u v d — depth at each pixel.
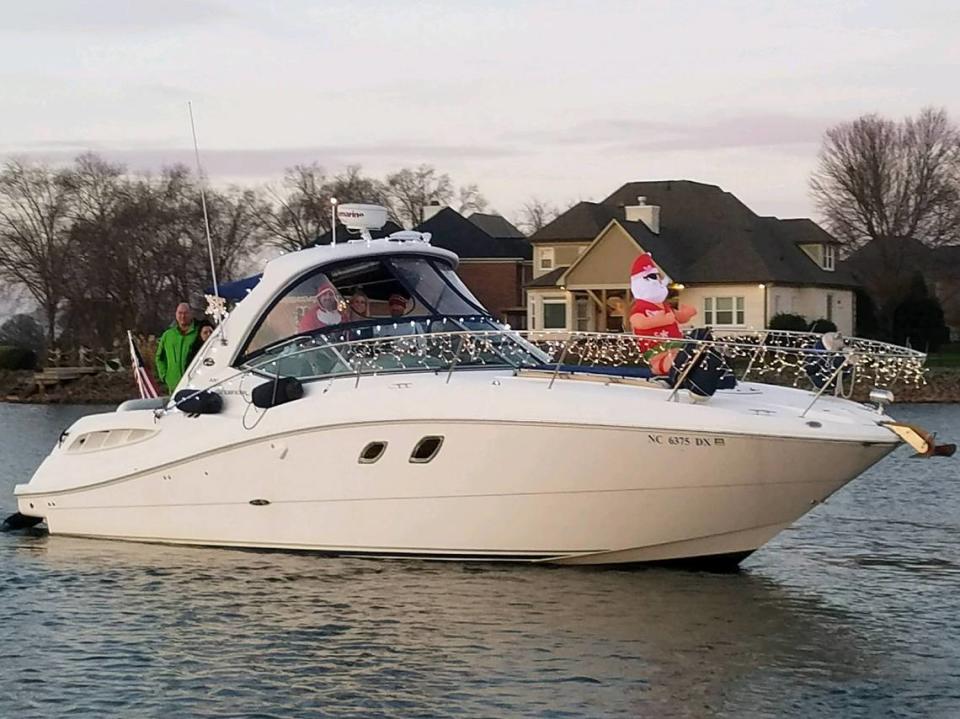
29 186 64.94
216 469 12.49
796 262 54.16
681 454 10.88
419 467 11.50
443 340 12.22
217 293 13.77
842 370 11.52
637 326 11.73
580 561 11.70
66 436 13.89
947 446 10.73
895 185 68.38
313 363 12.39
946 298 69.00
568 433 10.96
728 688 9.03
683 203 57.19
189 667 9.55
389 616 10.61
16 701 8.91
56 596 11.45
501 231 78.00
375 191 85.25
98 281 62.31
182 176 63.66
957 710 8.62
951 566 12.86
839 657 9.70
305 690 9.04
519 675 9.27
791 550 13.66
